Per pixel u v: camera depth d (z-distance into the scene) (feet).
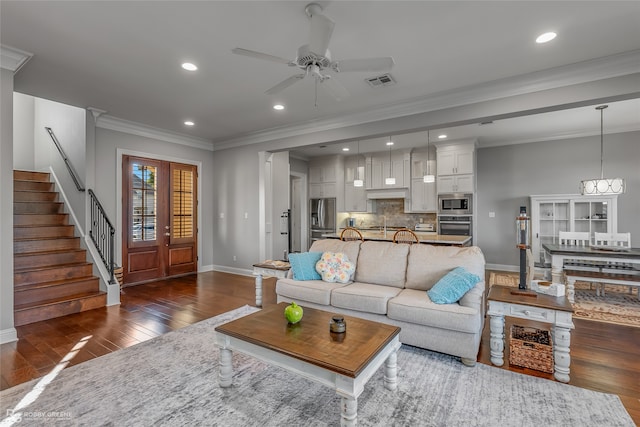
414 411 6.45
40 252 13.92
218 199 21.66
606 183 14.48
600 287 15.07
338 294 10.25
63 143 17.12
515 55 9.76
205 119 16.38
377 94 12.76
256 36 8.87
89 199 15.25
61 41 9.04
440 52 9.61
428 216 25.25
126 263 17.26
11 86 9.66
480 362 8.50
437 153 22.02
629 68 9.78
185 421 6.19
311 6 7.49
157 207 18.78
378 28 8.40
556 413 6.34
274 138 18.69
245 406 6.67
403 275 10.85
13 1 7.25
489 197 22.21
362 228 26.58
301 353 5.91
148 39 8.98
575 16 7.84
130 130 17.26
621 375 7.82
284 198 23.21
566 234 16.67
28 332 10.61
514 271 21.30
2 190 9.56
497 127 18.11
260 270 13.48
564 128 18.28
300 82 11.68
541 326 11.36
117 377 7.77
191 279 18.90
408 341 8.96
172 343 9.78
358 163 27.04
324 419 6.28
